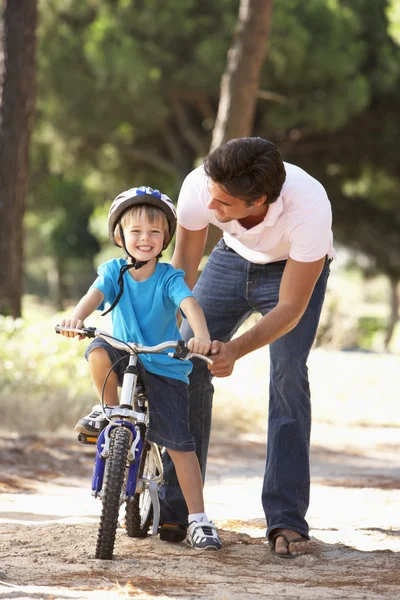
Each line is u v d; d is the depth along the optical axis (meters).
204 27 44.50
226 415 20.67
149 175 55.97
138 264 8.43
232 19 43.94
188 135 48.50
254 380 24.36
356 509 11.41
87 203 71.19
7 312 25.61
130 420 8.20
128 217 8.40
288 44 41.69
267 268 9.01
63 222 89.31
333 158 53.34
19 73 25.36
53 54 45.25
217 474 14.87
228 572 7.89
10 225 25.61
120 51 42.75
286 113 44.97
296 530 8.68
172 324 8.68
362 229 62.28
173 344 7.89
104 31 44.16
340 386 27.98
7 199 25.55
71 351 20.92
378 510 11.34
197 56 43.28
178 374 8.55
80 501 11.63
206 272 9.37
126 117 46.34
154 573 7.72
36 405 18.34
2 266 25.59
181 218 9.23
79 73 45.19
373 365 32.84
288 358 8.80
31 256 119.62
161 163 51.09
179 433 8.49
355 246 65.56
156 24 43.78
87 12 47.00
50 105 46.84
